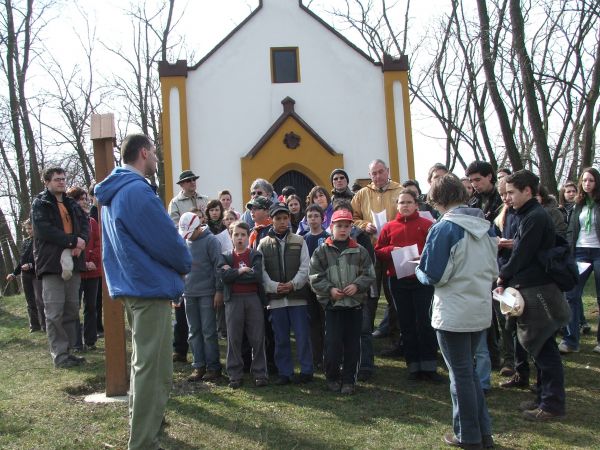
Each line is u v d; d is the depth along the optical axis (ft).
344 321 17.57
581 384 17.60
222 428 14.35
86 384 18.21
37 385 18.20
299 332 18.56
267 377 18.25
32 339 26.40
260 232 20.48
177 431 14.15
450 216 12.80
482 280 12.60
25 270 27.68
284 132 47.34
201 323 19.10
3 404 16.21
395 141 48.34
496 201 19.26
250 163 46.88
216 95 47.55
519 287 14.67
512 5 38.19
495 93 40.19
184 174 26.20
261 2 48.70
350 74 49.01
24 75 63.31
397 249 17.95
